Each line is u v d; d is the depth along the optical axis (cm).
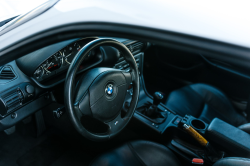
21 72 109
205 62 200
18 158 156
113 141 161
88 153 160
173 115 154
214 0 57
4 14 113
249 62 42
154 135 146
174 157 111
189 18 52
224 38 45
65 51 122
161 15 54
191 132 111
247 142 98
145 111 159
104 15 60
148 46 182
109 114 97
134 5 59
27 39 72
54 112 91
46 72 118
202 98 170
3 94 100
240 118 162
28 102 114
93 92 88
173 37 49
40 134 174
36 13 81
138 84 111
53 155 158
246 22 49
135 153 110
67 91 80
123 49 99
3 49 74
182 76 223
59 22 67
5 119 106
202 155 122
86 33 64
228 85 192
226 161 75
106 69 95
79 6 69
